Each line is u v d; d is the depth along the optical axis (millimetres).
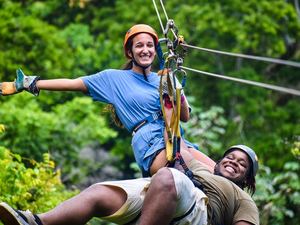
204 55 42125
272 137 38250
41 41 34375
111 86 14258
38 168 20172
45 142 27750
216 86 41438
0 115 27172
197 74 41594
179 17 41156
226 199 13453
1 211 12391
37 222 12594
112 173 39375
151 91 14133
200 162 14062
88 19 43562
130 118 14047
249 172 14234
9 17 34000
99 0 43594
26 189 18672
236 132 37469
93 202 12898
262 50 43125
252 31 41719
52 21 43125
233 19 41625
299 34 43188
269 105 40531
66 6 43000
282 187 26219
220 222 13406
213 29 42312
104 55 39406
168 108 14039
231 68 42125
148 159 13766
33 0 42344
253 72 41594
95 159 39594
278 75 43312
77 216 12773
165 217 12688
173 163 13578
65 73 35031
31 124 27328
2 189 18422
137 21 41062
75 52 40031
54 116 29562
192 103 36062
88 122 30656
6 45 33844
